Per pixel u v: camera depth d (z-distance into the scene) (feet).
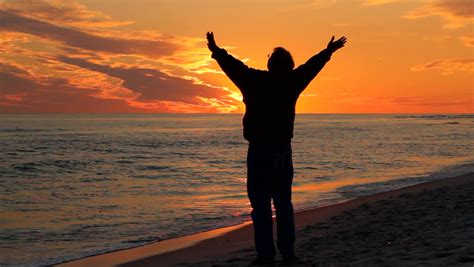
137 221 41.78
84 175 82.53
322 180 71.10
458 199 38.42
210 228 37.37
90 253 30.17
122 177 79.15
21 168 93.76
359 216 35.96
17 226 40.29
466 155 117.08
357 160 104.78
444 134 239.09
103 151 134.62
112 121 547.08
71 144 161.79
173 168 92.07
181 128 333.83
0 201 55.01
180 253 28.32
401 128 330.75
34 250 31.58
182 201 53.16
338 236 27.25
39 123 431.84
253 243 30.17
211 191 61.41
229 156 119.65
